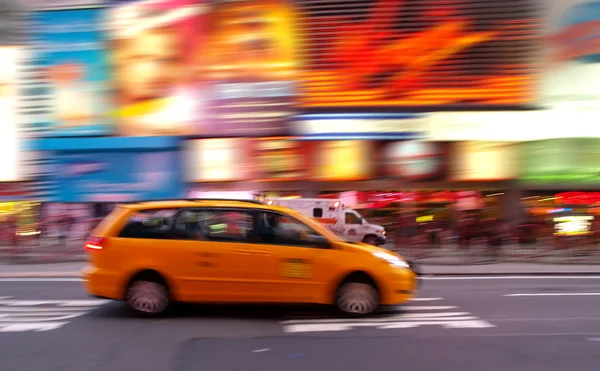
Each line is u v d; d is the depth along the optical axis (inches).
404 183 849.5
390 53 843.4
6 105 878.4
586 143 826.2
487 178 839.7
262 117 857.5
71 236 649.0
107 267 284.5
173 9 869.2
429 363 207.0
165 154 874.8
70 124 885.2
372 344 233.8
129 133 878.4
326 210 655.1
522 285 415.8
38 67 883.4
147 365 203.8
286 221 289.3
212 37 863.7
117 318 283.6
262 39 856.3
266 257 282.4
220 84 865.5
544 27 824.3
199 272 282.0
